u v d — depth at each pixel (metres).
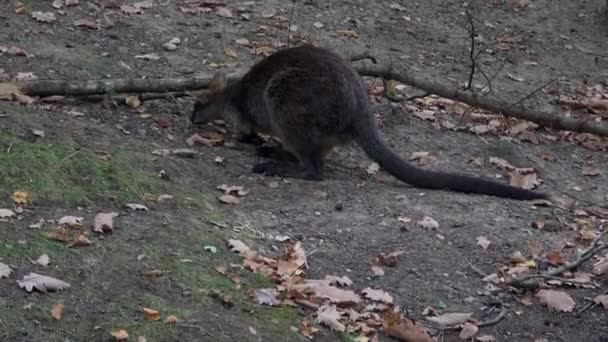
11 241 6.72
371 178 7.79
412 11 9.92
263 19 9.27
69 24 8.62
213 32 8.93
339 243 7.11
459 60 9.40
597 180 8.16
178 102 8.05
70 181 7.14
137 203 7.12
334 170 7.81
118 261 6.73
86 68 8.17
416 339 6.65
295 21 9.35
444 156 8.09
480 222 7.37
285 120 7.64
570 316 6.89
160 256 6.80
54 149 7.27
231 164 7.62
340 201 7.42
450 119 8.49
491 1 10.34
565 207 7.68
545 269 7.13
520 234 7.33
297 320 6.64
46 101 7.77
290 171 7.62
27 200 6.98
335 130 7.62
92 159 7.27
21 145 7.23
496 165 8.08
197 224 7.05
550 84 9.29
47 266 6.64
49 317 6.43
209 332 6.48
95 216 6.96
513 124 8.48
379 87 8.64
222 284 6.73
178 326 6.48
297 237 7.11
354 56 8.57
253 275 6.82
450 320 6.77
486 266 7.11
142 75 8.26
